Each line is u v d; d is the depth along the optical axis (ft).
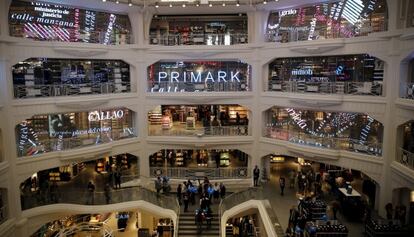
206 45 78.79
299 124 77.10
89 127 77.20
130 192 72.08
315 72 73.77
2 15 59.77
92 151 73.20
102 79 78.48
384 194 60.90
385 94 61.21
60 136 73.72
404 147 59.82
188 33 84.48
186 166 85.25
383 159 61.11
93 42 75.92
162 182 75.51
